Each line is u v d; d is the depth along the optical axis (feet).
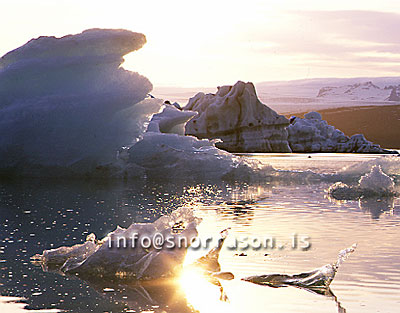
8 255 17.34
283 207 29.14
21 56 46.50
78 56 45.57
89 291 13.65
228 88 125.90
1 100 45.09
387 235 21.02
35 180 41.68
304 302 12.85
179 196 33.68
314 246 18.93
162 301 12.96
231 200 32.14
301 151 133.59
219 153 51.72
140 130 45.68
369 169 47.32
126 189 36.99
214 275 15.23
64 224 23.07
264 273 15.47
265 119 120.37
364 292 13.65
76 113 43.96
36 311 12.09
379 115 262.47
